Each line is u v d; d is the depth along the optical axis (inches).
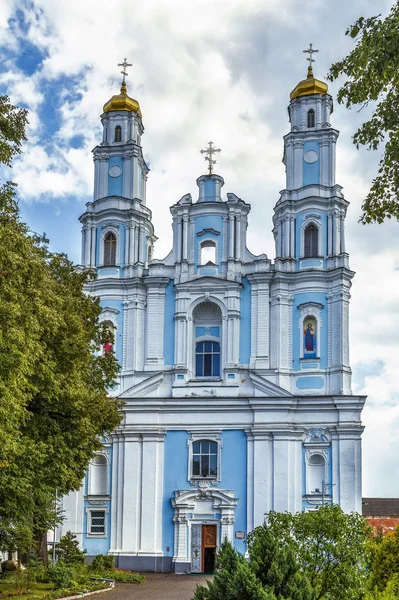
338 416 2175.2
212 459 2219.5
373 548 1382.9
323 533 1031.0
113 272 2378.2
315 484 2167.8
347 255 2272.4
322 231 2309.3
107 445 2266.2
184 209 2369.6
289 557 824.9
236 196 2349.9
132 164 2454.5
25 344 1133.7
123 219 2404.0
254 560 816.9
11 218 1236.5
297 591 791.7
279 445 2180.1
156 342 2319.1
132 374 2297.0
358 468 2149.4
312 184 2331.4
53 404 1429.6
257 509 2155.5
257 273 2290.8
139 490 2219.5
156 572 2153.1
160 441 2240.4
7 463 1127.6
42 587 1515.7
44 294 1315.2
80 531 2219.5
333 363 2228.1
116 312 2345.0
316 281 2267.5
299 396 2185.0
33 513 1454.2
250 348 2274.9
